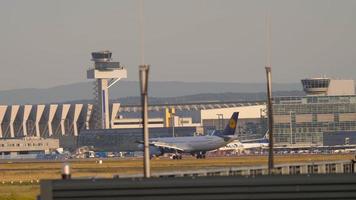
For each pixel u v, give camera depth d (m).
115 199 100.62
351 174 103.00
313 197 102.69
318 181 102.62
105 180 101.00
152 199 101.38
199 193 101.62
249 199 102.00
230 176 102.25
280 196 101.88
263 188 102.25
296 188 102.38
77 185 100.44
